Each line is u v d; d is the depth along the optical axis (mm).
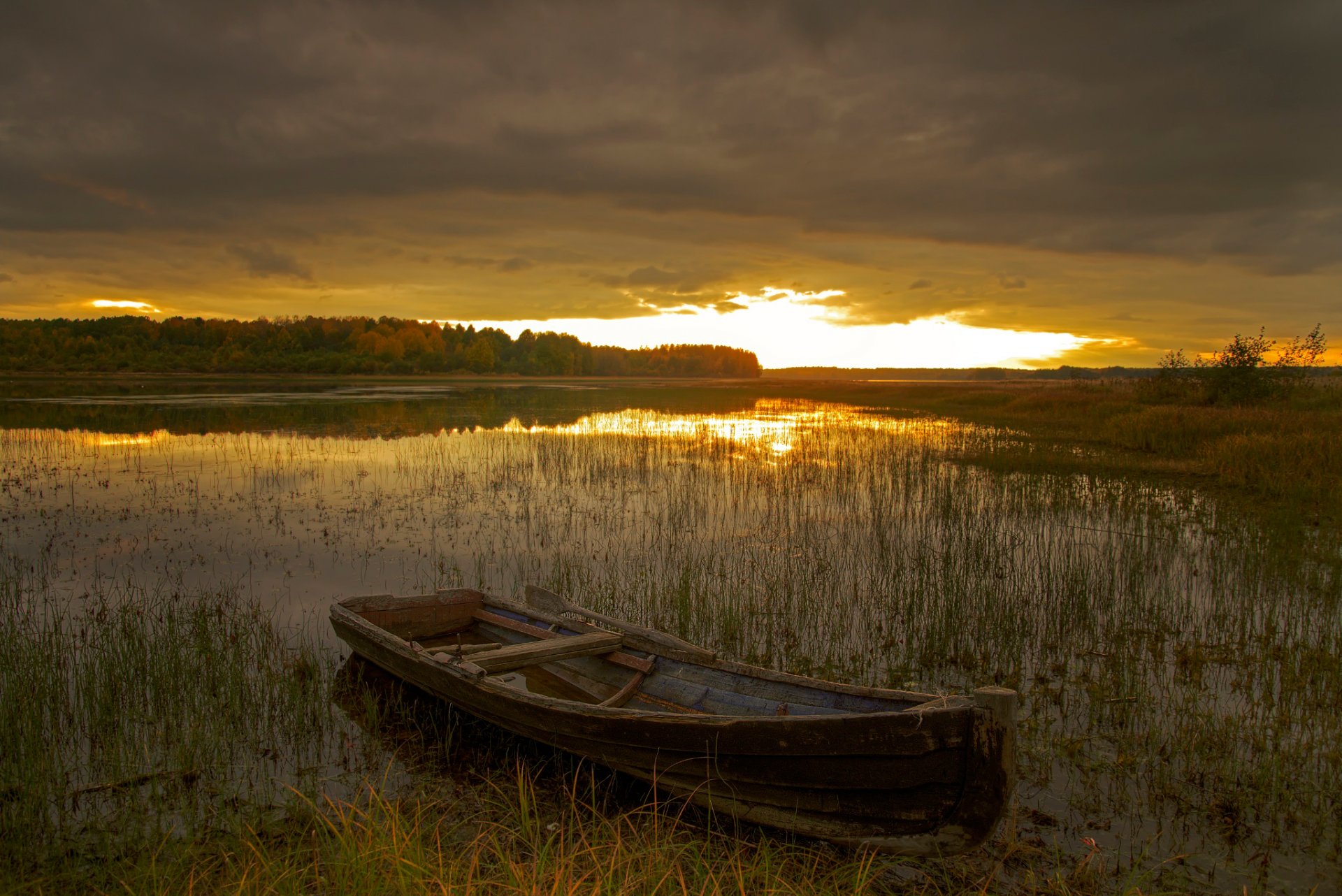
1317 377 28812
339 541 11625
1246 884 4172
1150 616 8320
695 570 10141
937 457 20141
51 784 5176
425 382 87312
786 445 23000
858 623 8438
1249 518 12531
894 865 4355
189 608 8547
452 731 6066
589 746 5133
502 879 3945
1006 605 8484
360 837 4453
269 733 5926
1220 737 5617
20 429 26047
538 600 7762
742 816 4688
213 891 3967
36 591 9180
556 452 20938
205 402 41594
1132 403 28312
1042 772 5297
